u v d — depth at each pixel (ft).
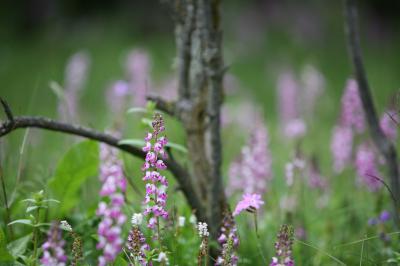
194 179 20.63
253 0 113.91
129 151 19.15
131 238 15.42
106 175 19.93
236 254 16.76
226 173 32.40
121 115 35.70
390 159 21.68
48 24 105.40
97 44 97.25
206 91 20.57
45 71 74.79
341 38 103.09
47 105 55.88
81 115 44.39
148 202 15.20
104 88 65.98
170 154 19.13
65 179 20.45
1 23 105.70
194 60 20.56
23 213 19.99
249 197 16.52
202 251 15.76
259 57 95.76
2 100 16.55
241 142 40.70
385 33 114.11
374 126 22.03
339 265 20.74
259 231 23.25
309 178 26.71
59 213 20.42
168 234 19.06
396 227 21.17
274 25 108.27
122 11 112.98
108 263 15.58
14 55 89.35
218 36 19.97
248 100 56.80
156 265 16.76
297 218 24.25
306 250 22.12
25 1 108.06
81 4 112.27
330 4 111.04
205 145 20.53
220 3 20.21
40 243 18.28
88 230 19.21
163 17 110.11
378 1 120.88
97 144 20.44
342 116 26.96
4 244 15.98
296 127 39.09
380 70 82.48
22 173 22.13
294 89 47.32
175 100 21.01
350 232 23.94
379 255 20.77
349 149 27.55
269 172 24.68
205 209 20.24
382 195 23.84
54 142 38.52
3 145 23.75
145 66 41.52
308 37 102.94
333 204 26.89
